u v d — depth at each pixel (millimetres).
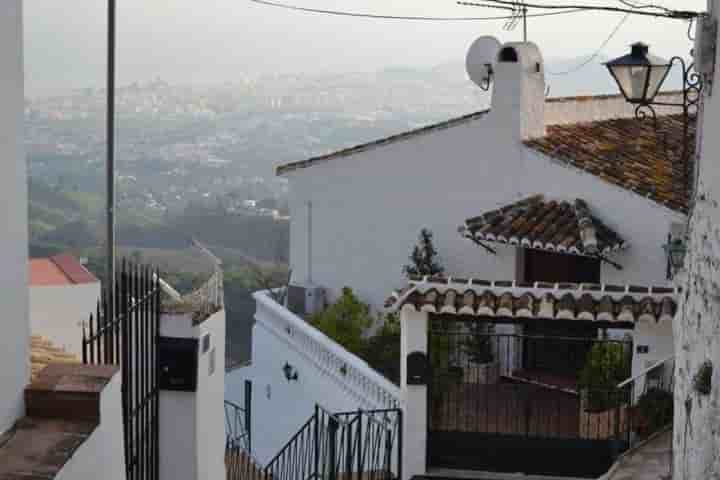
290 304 25141
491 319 17250
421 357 17281
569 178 22250
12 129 8016
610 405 17312
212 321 14289
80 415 8336
